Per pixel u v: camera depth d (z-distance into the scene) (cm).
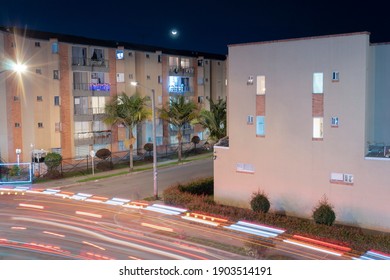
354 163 2872
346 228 2639
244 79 3269
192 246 2409
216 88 7550
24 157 4950
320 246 2400
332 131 2939
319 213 2748
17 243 2453
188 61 6881
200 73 7031
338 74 2892
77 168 5025
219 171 3450
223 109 4931
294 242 2466
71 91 5291
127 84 5872
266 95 3178
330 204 2970
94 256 2231
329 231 2527
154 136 3584
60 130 5203
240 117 3309
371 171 2819
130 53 5900
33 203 3462
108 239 2533
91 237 2570
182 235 2609
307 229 2600
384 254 2284
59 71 5169
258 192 3253
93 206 3353
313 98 2994
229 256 2253
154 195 3581
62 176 4534
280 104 3125
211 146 6606
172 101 5644
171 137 6606
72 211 3197
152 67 6247
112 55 5694
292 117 3084
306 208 3069
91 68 5431
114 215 3077
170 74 6519
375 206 2817
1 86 4778
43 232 2672
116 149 5822
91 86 5456
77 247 2384
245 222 2838
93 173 4606
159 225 2819
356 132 2853
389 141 3152
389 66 3122
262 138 3222
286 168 3134
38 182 4297
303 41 3002
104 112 5594
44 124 5094
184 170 4947
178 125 5619
